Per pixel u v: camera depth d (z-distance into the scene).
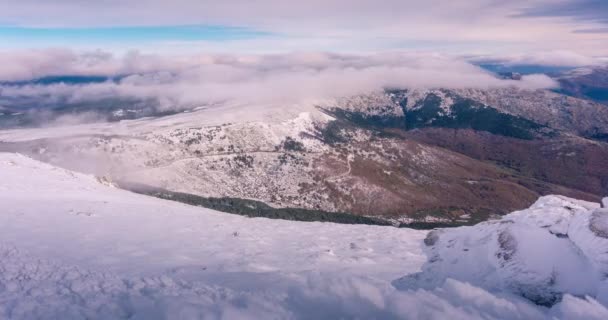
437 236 15.80
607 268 8.17
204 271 12.66
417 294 6.65
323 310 6.45
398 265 13.51
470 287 6.68
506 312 6.06
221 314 6.07
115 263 13.16
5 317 7.46
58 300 8.37
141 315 6.64
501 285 9.09
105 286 9.59
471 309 6.03
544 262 9.12
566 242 9.68
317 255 15.10
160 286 9.80
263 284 10.67
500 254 10.11
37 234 16.14
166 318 6.18
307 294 7.02
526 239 10.08
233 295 8.16
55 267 11.21
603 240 8.83
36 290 9.00
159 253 14.93
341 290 6.97
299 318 6.16
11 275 10.07
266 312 6.21
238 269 13.02
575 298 6.13
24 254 12.59
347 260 14.45
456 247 12.70
